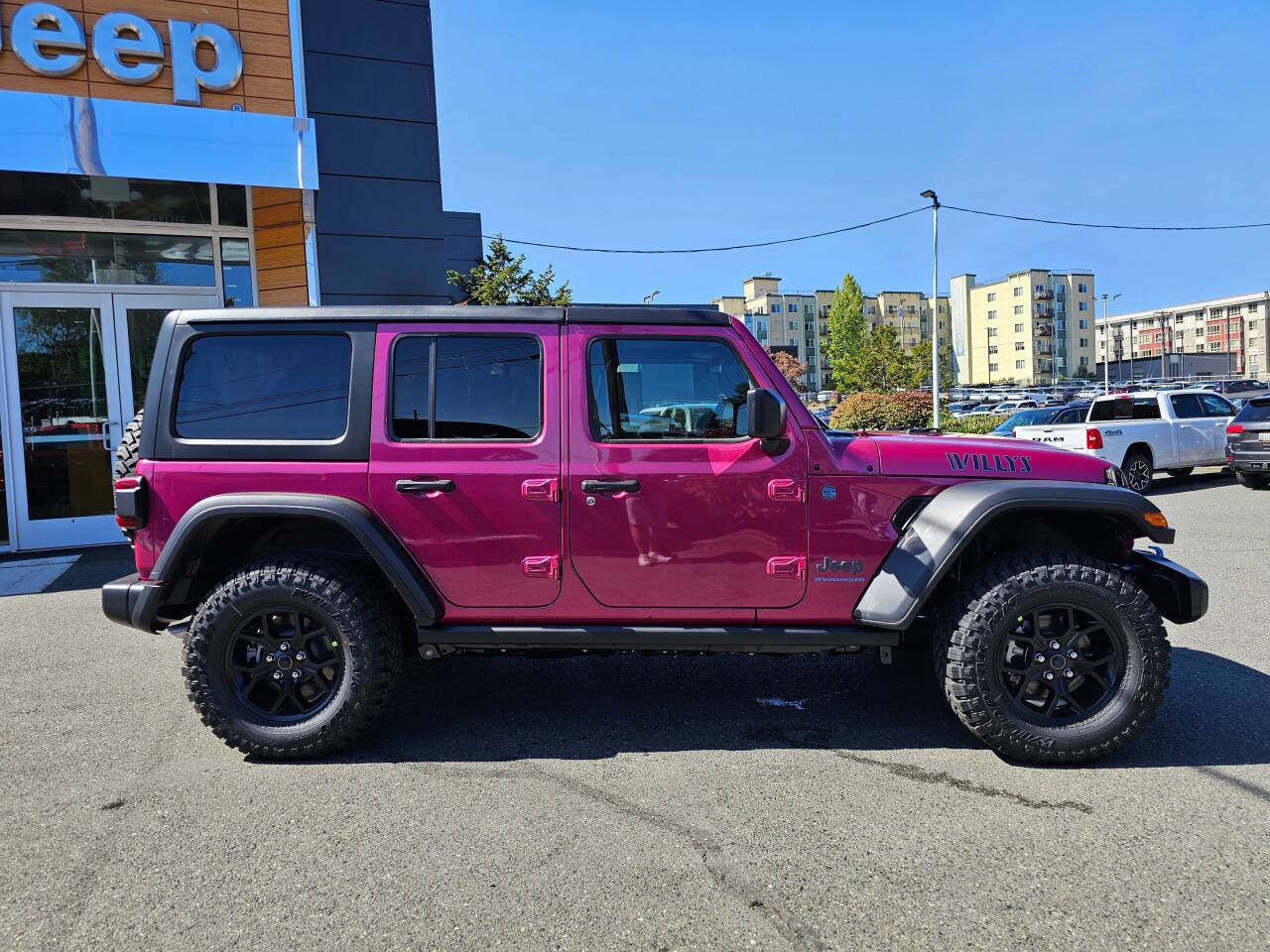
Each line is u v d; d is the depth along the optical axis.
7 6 7.37
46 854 2.65
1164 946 2.12
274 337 3.47
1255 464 11.95
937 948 2.13
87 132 7.27
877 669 4.55
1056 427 12.39
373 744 3.57
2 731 3.75
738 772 3.24
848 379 62.06
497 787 3.12
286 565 3.35
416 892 2.41
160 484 3.39
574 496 3.33
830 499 3.34
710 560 3.35
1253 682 4.12
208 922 2.27
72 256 8.58
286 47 8.37
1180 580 3.34
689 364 3.45
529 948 2.15
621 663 4.71
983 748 3.45
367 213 9.60
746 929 2.22
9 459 8.37
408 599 3.29
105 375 8.75
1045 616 3.26
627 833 2.75
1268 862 2.51
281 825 2.83
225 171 7.73
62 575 7.30
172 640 5.33
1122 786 3.04
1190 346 130.12
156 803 3.01
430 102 9.84
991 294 123.19
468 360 3.43
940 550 3.21
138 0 7.82
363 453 3.36
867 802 2.95
